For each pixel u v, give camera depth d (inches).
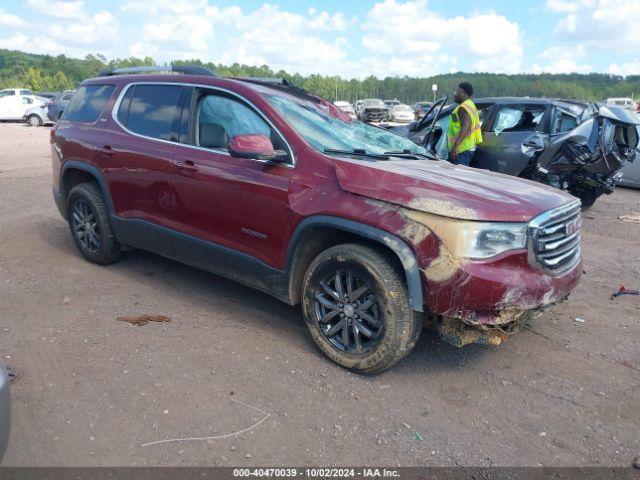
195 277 203.0
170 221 175.3
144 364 138.3
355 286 137.5
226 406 122.9
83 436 110.3
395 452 111.5
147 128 184.2
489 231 122.2
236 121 162.1
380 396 130.9
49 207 311.7
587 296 204.7
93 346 145.9
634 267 243.4
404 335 129.8
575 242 147.6
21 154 565.6
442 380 140.0
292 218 142.9
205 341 152.5
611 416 127.5
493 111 346.9
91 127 202.2
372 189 132.5
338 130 168.7
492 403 130.8
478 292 120.7
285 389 131.0
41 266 207.5
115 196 191.6
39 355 139.9
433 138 357.1
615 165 329.4
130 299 179.5
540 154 319.9
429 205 124.0
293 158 147.5
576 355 156.6
